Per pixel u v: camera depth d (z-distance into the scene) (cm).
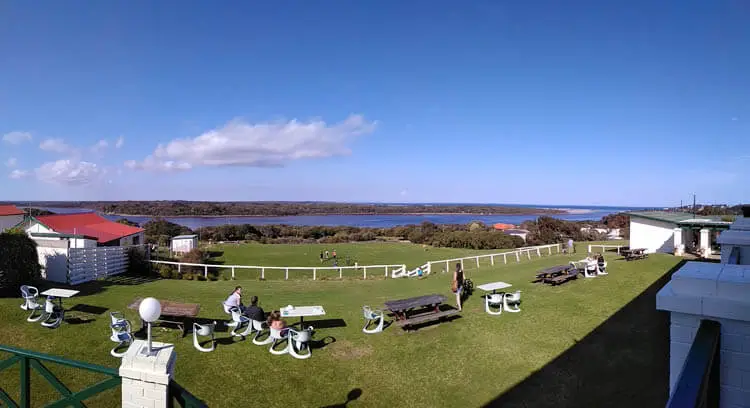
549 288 1802
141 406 402
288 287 2039
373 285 2103
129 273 2303
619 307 1453
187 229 6744
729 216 2775
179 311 1167
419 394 925
